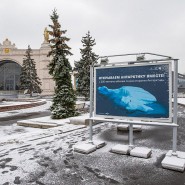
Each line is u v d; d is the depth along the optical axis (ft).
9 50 290.56
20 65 289.12
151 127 39.65
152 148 25.09
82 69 142.20
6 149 25.08
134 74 23.25
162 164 18.93
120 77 24.16
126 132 35.40
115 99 24.49
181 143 27.43
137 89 23.06
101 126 41.68
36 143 27.81
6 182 16.19
